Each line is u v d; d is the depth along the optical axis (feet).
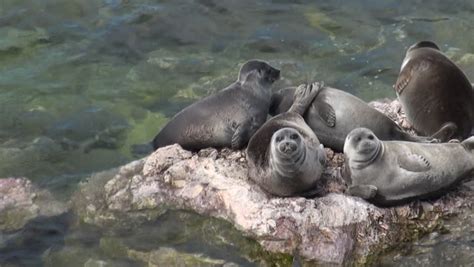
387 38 126.21
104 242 89.76
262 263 84.94
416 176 86.12
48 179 100.22
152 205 92.43
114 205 93.40
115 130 109.60
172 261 86.48
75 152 105.40
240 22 131.54
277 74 102.01
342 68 120.16
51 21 132.46
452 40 125.39
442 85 95.76
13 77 120.47
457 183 88.38
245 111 97.86
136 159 103.71
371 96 113.60
